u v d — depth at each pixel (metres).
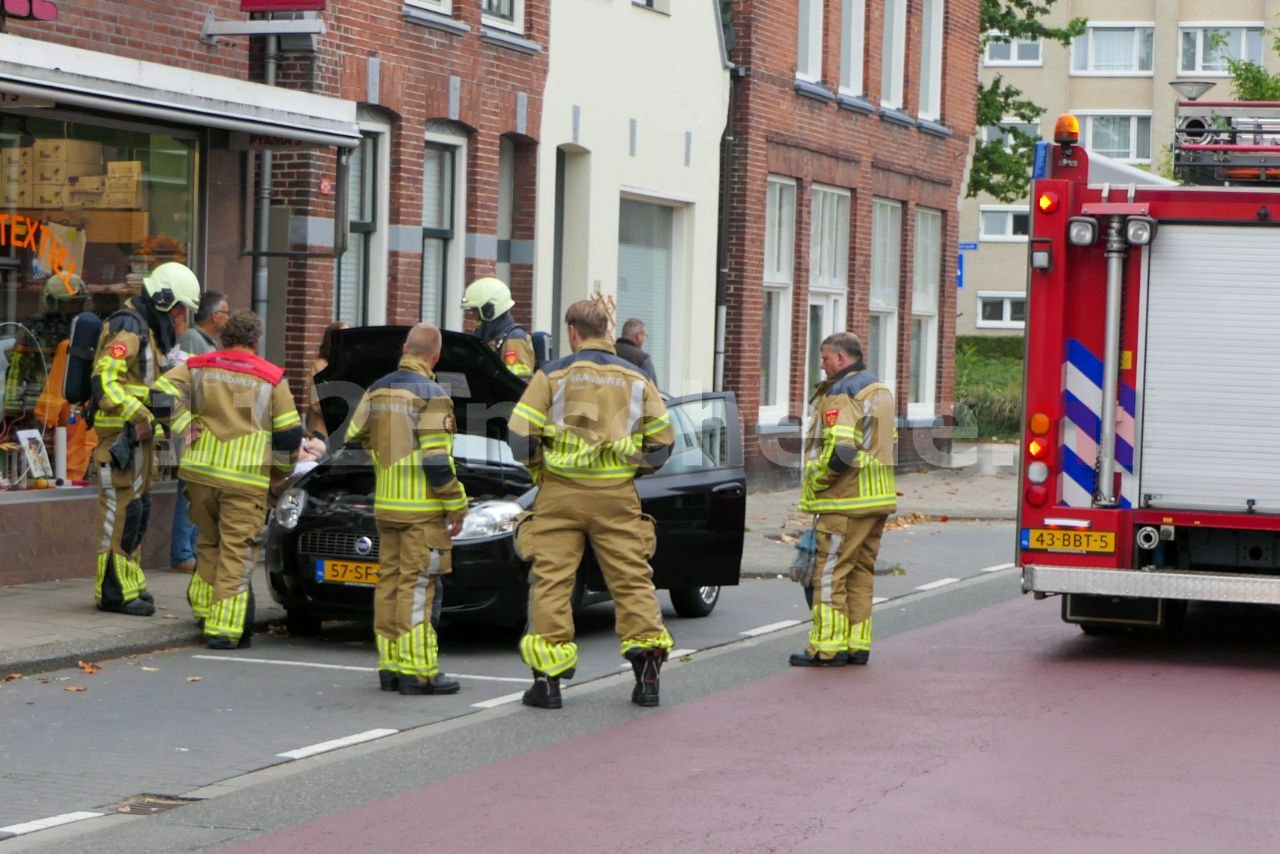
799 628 30.44
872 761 19.61
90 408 27.97
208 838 16.34
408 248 40.06
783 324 58.19
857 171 61.66
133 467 27.69
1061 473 26.91
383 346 27.22
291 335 37.44
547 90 44.91
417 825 16.81
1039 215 26.80
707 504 29.36
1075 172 26.98
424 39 40.28
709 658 27.03
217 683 24.08
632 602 22.89
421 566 23.47
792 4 56.75
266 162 36.41
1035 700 23.41
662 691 24.08
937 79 68.56
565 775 18.94
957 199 70.75
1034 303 26.88
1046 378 26.88
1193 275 26.41
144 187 34.12
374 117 39.25
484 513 26.62
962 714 22.41
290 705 22.78
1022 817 17.11
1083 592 26.44
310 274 37.22
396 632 23.73
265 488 26.59
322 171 37.44
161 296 27.52
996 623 31.20
